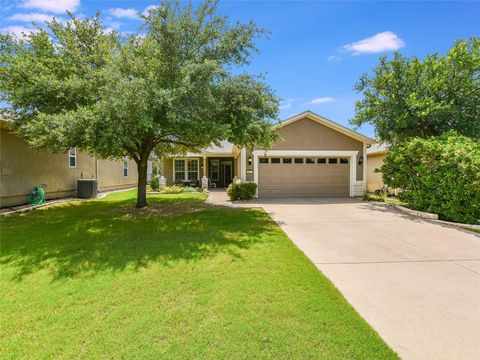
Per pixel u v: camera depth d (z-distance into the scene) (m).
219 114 8.12
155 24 7.46
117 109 6.14
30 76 7.61
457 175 8.22
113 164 18.92
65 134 6.42
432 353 2.50
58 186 13.27
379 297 3.53
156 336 2.70
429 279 4.09
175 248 5.46
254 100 8.25
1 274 4.27
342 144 14.29
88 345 2.58
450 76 10.54
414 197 9.62
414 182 9.71
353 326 2.87
